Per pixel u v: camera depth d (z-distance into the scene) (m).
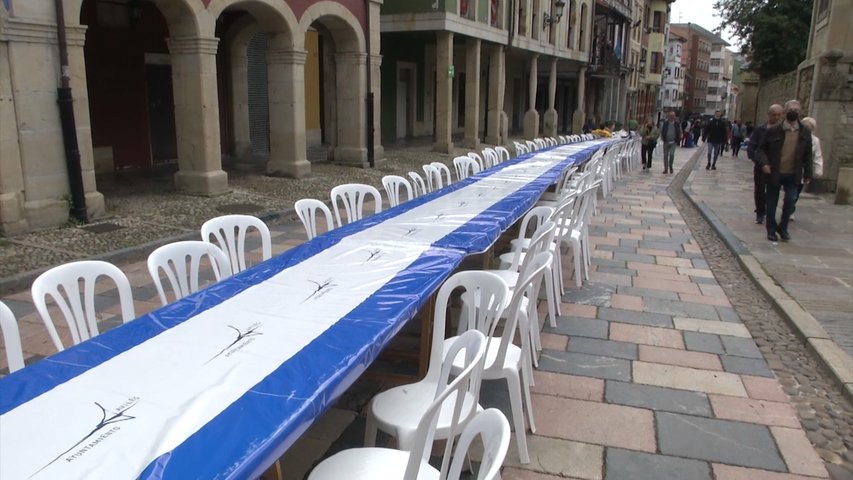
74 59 7.40
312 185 11.38
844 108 12.52
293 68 11.59
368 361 2.44
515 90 32.78
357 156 14.16
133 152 12.50
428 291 3.16
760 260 6.99
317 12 12.08
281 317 2.73
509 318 2.98
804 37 27.08
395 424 2.52
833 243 7.92
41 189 7.18
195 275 3.61
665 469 3.05
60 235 6.98
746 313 5.33
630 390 3.86
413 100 23.53
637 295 5.78
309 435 3.29
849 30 12.32
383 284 3.23
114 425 1.84
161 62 12.87
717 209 10.38
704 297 5.75
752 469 3.07
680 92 79.25
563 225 5.18
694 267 6.85
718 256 7.43
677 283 6.21
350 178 12.53
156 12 12.60
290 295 3.04
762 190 8.99
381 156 14.88
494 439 1.71
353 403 3.63
